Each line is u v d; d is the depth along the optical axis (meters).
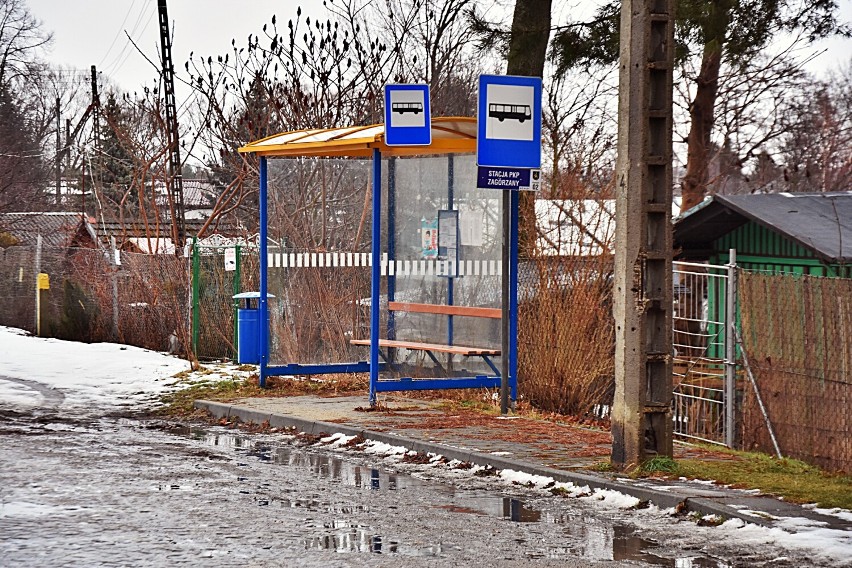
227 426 21.69
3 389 26.80
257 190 41.62
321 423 20.31
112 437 19.95
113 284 39.41
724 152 46.22
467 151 22.22
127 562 11.05
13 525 12.64
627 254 15.58
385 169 24.80
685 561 11.34
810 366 18.20
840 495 14.20
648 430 15.80
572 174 26.09
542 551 11.70
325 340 25.86
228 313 32.97
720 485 14.89
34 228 76.94
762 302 19.23
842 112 56.69
